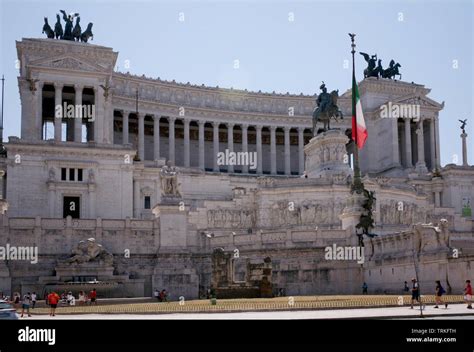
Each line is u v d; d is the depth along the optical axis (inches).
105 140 4318.4
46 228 2460.6
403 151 5418.3
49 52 4439.0
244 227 3314.5
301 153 5378.9
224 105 5285.4
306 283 2292.1
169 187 2591.0
